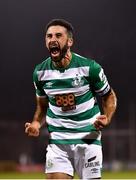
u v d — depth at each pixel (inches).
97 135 578.6
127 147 3575.3
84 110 572.1
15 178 2010.3
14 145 3609.7
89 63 569.0
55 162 575.5
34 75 587.8
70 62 571.5
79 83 568.7
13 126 3651.6
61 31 559.8
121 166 2999.5
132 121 3764.8
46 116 591.2
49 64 578.6
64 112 573.0
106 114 585.6
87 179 578.9
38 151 3526.1
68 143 573.6
